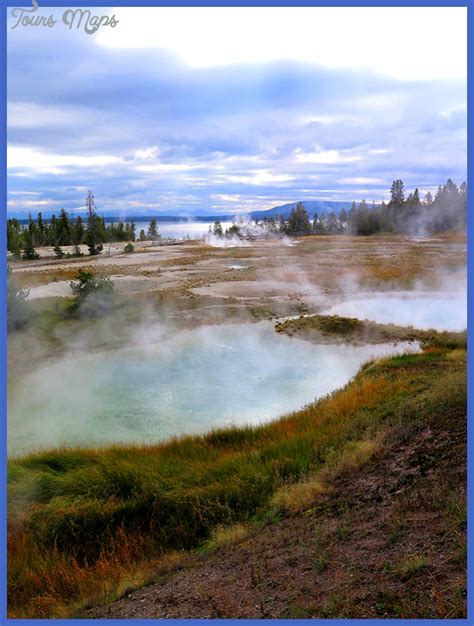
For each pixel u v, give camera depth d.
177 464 9.02
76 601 5.82
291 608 4.50
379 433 8.61
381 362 15.67
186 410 13.02
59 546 7.22
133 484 8.27
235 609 4.71
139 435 11.51
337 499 6.86
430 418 8.51
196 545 6.96
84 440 11.30
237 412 12.81
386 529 5.59
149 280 33.66
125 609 5.21
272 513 7.06
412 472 6.91
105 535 7.32
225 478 8.25
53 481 8.47
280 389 14.55
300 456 8.66
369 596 4.43
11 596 6.14
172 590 5.47
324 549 5.51
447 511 5.45
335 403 11.38
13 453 10.43
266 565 5.50
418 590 4.33
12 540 7.21
